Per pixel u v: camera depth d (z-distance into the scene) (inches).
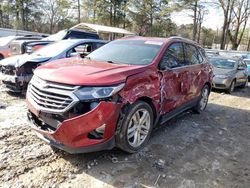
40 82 150.0
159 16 1599.4
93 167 149.9
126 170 149.6
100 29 908.0
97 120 138.7
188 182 143.7
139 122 166.1
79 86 137.9
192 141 199.9
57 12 1830.7
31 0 1739.7
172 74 194.4
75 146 139.3
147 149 177.3
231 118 275.4
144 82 163.6
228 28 1598.2
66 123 136.1
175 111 212.4
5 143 169.9
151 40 210.2
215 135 217.9
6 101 264.4
